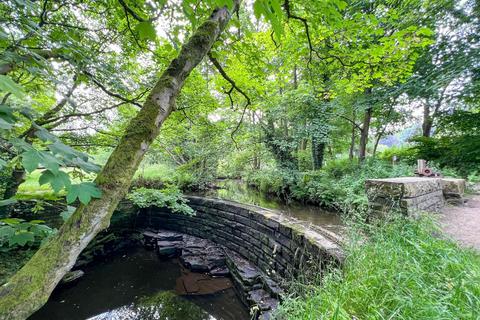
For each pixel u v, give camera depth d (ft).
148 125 2.86
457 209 10.85
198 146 24.43
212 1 3.28
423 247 5.87
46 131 2.59
